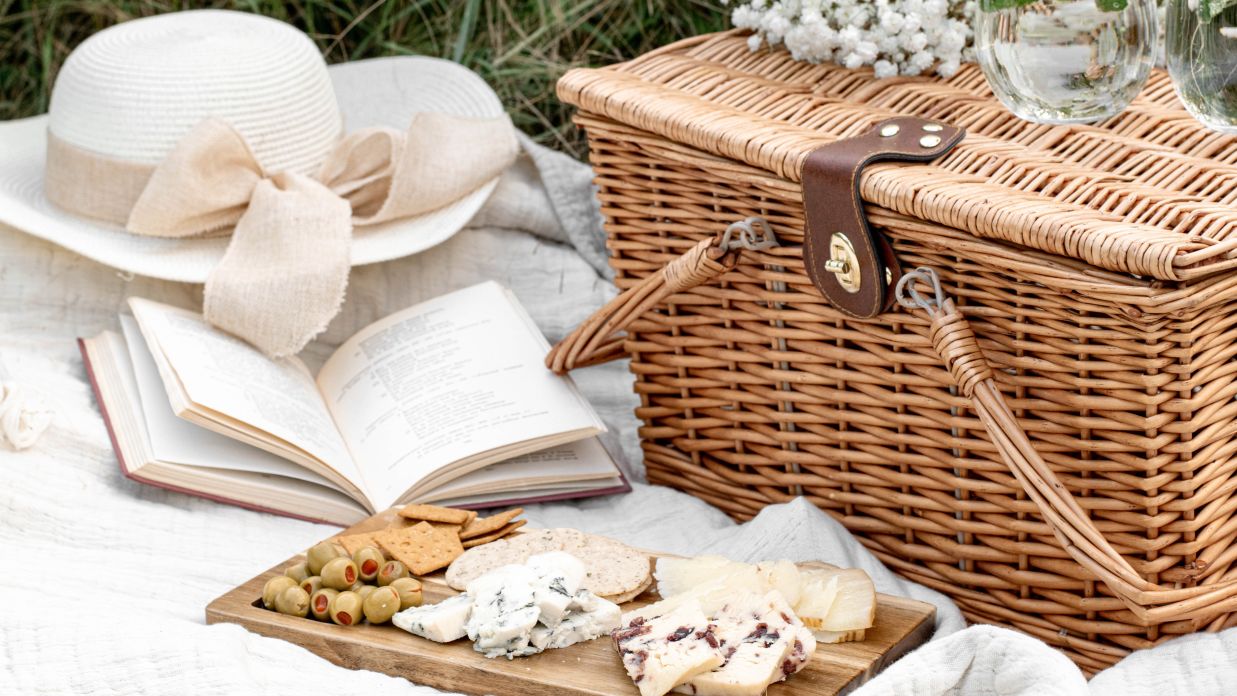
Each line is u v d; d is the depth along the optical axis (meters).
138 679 0.68
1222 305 0.69
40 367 1.04
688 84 0.95
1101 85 0.79
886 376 0.83
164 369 0.95
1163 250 0.65
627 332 0.98
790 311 0.87
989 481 0.80
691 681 0.67
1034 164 0.77
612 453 1.06
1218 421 0.73
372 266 1.17
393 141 1.14
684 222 0.92
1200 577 0.74
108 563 0.86
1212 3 0.73
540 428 0.95
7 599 0.76
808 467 0.91
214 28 1.18
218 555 0.88
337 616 0.76
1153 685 0.69
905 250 0.78
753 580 0.75
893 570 0.88
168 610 0.81
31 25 1.45
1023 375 0.76
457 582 0.80
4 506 0.89
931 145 0.80
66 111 1.11
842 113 0.88
